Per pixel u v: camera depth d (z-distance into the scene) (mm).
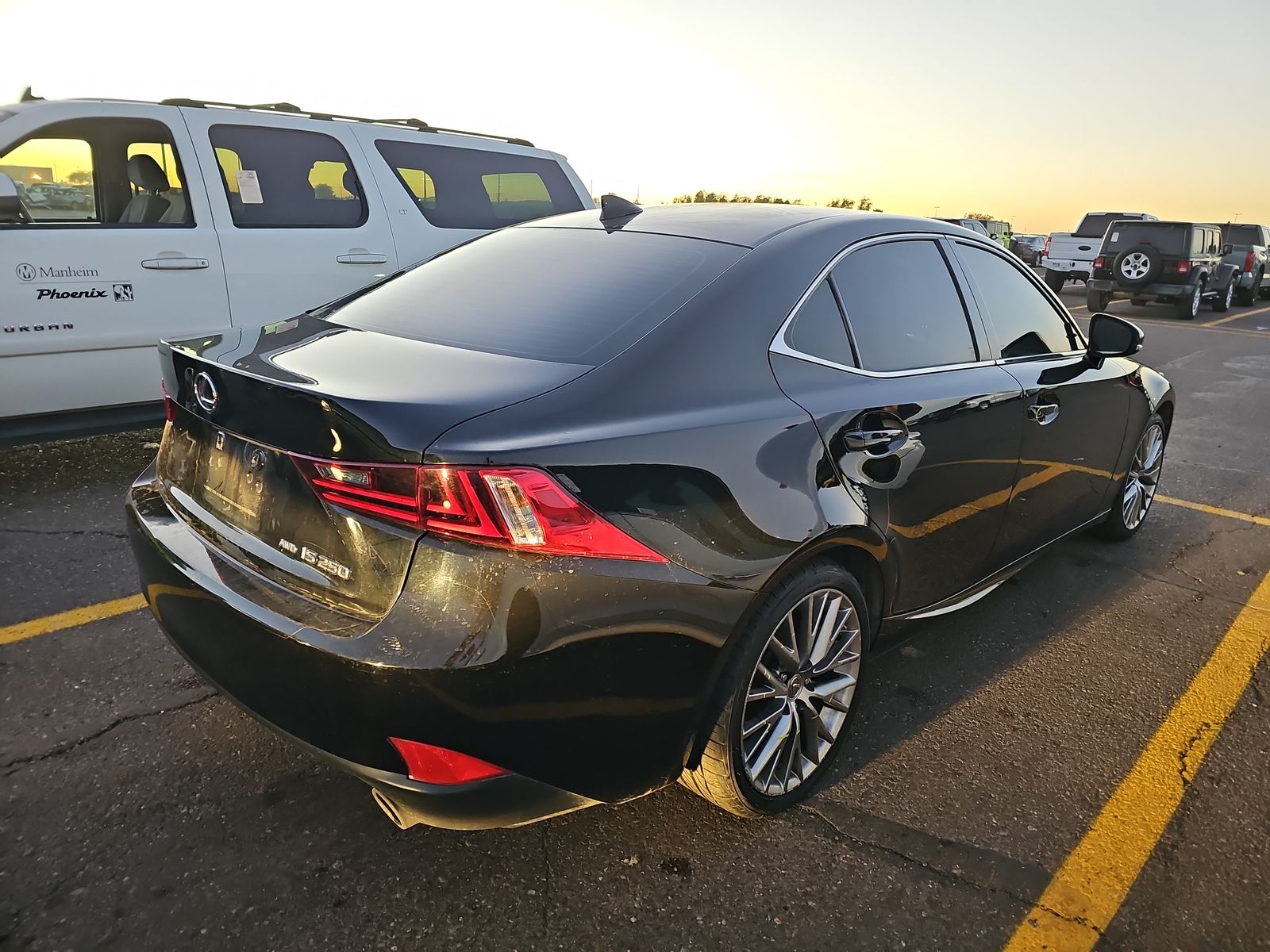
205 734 2580
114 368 4715
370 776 1779
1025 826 2389
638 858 2199
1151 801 2512
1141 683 3152
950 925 2053
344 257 5508
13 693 2727
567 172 6898
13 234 4328
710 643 1971
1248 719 2955
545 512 1733
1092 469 3766
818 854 2242
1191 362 11125
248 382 1976
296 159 5402
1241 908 2150
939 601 2928
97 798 2297
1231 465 6199
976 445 2840
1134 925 2082
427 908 2014
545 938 1957
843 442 2326
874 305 2660
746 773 2199
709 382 2131
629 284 2367
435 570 1707
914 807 2436
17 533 3936
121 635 3096
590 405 1913
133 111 4820
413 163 5965
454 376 1974
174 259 4824
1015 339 3283
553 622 1736
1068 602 3785
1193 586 4012
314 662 1752
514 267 2674
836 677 2459
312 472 1840
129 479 4734
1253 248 20078
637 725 1914
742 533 2023
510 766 1782
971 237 3209
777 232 2564
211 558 2070
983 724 2848
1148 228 17016
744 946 1965
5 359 4367
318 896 2033
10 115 4496
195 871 2080
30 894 1988
